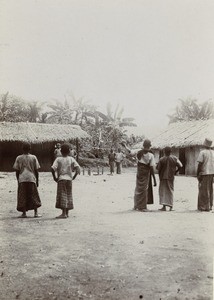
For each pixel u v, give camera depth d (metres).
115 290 4.46
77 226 7.45
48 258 5.53
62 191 8.35
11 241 6.38
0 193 12.91
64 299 4.26
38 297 4.32
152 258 5.41
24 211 8.49
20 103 27.34
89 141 30.44
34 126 24.77
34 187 8.53
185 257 5.43
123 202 10.69
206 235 6.41
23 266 5.22
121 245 6.07
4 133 23.95
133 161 30.59
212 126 22.08
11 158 24.28
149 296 4.28
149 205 10.35
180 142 22.09
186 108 25.53
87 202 10.65
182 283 4.60
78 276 4.88
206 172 8.95
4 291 4.46
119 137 30.58
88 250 5.86
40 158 24.39
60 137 24.19
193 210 9.20
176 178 19.77
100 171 26.03
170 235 6.56
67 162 8.46
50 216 8.64
